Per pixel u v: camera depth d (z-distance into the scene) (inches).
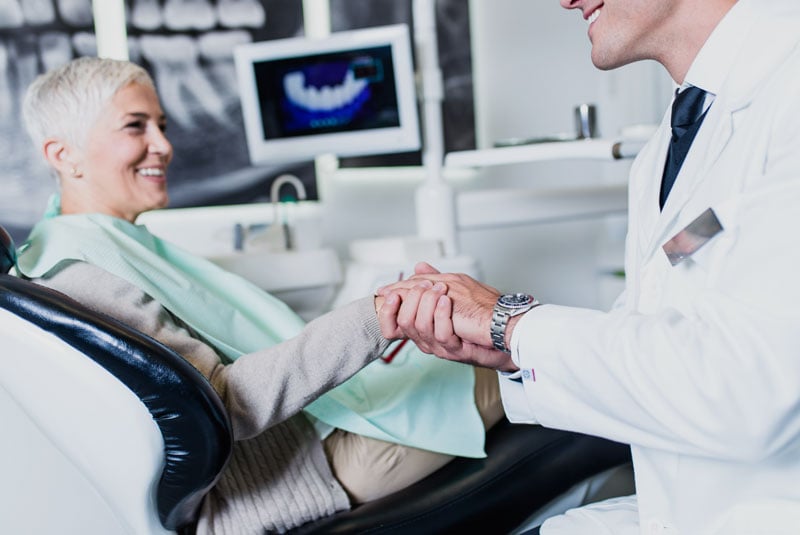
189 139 95.6
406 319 38.5
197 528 41.7
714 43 34.5
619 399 29.2
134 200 55.2
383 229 110.4
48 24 87.8
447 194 82.6
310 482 45.2
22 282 35.9
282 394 39.7
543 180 120.9
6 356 35.5
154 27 92.7
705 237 30.6
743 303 26.9
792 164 27.6
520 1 116.1
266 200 100.0
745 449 26.7
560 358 31.0
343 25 103.0
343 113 82.5
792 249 26.3
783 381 25.7
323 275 80.5
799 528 28.9
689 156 34.6
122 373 34.8
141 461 36.4
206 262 55.9
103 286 41.8
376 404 49.8
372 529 42.9
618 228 123.1
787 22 32.2
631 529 36.6
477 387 54.9
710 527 30.9
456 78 110.6
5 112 87.0
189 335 43.9
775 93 30.3
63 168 53.7
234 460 43.8
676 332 28.4
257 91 82.6
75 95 52.2
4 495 38.5
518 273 121.9
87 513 39.5
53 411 36.3
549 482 50.6
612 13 36.5
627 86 119.5
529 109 118.6
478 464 50.1
